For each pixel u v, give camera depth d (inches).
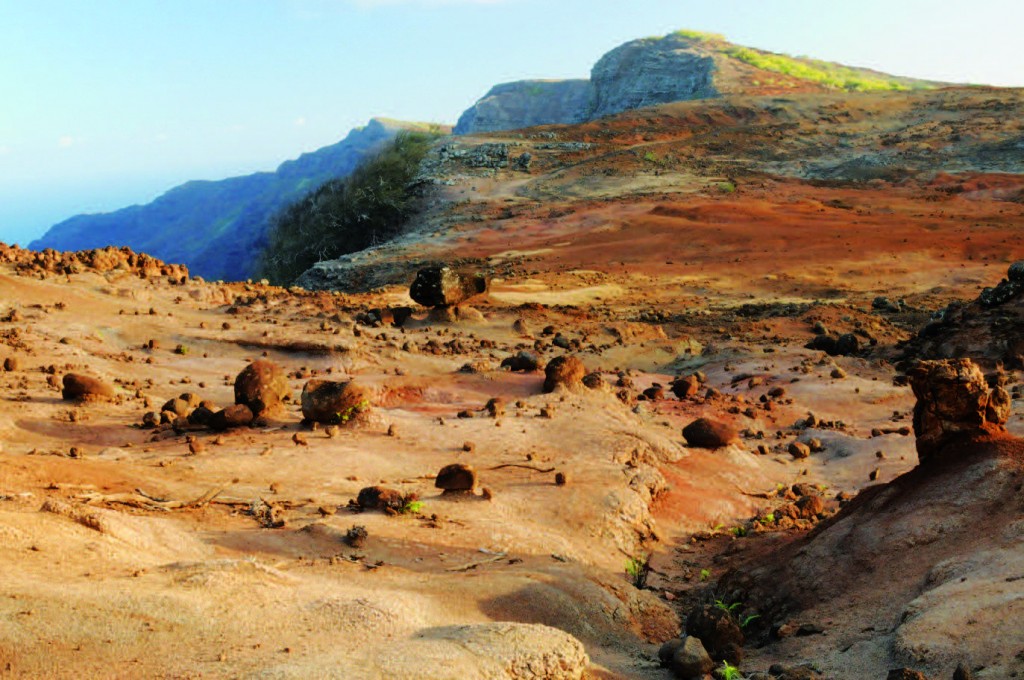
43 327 802.8
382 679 226.2
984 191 3021.7
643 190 3376.0
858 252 2155.5
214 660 230.2
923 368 380.2
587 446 570.3
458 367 839.1
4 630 223.9
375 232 3718.0
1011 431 641.6
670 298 1838.1
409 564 368.2
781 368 946.1
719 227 2549.2
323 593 286.0
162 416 571.5
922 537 339.9
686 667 292.0
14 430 516.4
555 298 1788.9
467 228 3120.1
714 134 4173.2
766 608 354.6
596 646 323.0
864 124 4136.3
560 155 4111.7
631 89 7844.5
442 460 528.1
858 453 663.8
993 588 278.7
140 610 249.4
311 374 761.6
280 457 498.3
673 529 503.8
